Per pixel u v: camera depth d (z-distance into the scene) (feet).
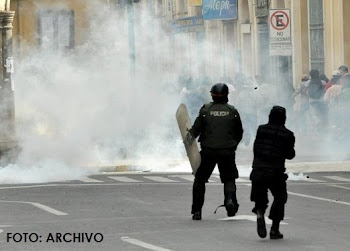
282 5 281.54
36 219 114.42
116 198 132.46
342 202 126.21
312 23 260.01
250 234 102.68
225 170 113.39
